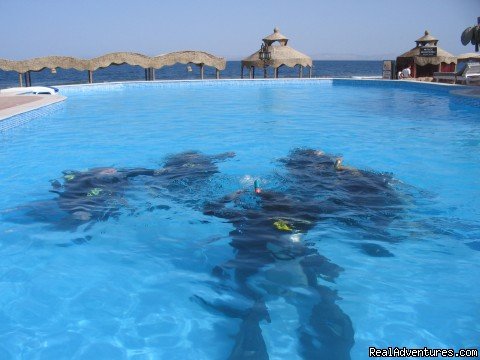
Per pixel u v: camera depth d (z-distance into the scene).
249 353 2.92
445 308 3.43
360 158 8.16
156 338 3.13
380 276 3.88
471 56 25.56
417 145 9.19
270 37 27.78
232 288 3.70
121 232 4.88
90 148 9.11
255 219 5.09
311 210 5.32
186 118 13.16
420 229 4.88
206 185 6.35
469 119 12.34
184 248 4.48
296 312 3.33
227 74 72.75
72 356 2.96
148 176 6.85
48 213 5.43
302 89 23.31
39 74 77.88
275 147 9.11
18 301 3.58
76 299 3.62
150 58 24.61
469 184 6.56
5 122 10.51
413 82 21.48
